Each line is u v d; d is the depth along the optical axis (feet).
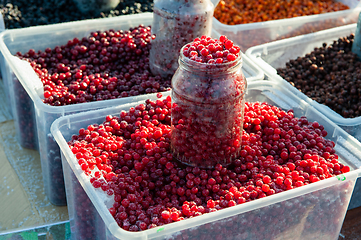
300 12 9.21
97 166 4.32
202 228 3.54
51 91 5.86
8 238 5.17
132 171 4.29
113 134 5.00
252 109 5.29
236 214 3.59
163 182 4.32
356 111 6.19
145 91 6.00
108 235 3.71
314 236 4.41
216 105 4.02
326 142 4.86
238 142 4.44
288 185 4.00
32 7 8.72
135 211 3.83
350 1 9.65
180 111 4.21
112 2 8.89
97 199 3.70
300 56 7.72
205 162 4.40
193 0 5.82
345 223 5.28
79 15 8.82
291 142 4.82
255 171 4.34
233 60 3.96
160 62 6.32
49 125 5.18
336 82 6.93
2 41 6.66
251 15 9.16
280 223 3.99
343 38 7.83
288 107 5.65
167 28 5.96
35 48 7.21
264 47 7.09
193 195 4.07
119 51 6.97
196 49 4.17
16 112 6.57
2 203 5.79
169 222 3.65
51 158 5.33
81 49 7.02
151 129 4.90
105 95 5.90
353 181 4.16
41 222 5.47
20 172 6.37
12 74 6.23
